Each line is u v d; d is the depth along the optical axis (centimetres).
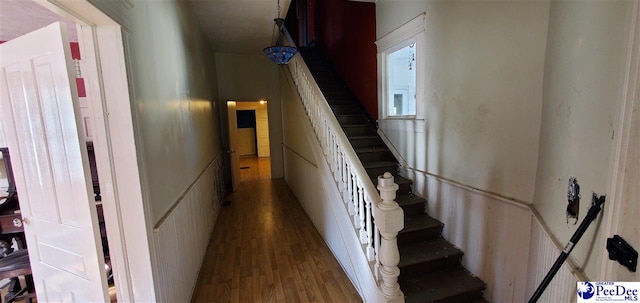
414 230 244
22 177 166
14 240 244
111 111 136
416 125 284
